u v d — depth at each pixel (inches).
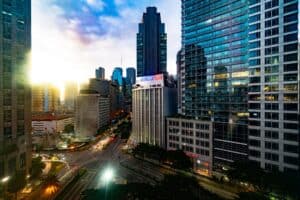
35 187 3112.7
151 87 5462.6
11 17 2994.6
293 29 2910.9
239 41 3661.4
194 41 4559.5
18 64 3125.0
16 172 2896.2
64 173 4109.3
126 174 3969.0
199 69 4439.0
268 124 3139.8
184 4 4837.6
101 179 3698.3
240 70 3624.5
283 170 2962.6
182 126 4542.3
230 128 3708.2
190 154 4360.2
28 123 3346.5
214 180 3526.1
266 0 3186.5
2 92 2834.6
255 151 3287.4
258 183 2812.5
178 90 5280.5
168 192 1969.7
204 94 4308.6
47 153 5959.6
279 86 3029.0
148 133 5575.8
